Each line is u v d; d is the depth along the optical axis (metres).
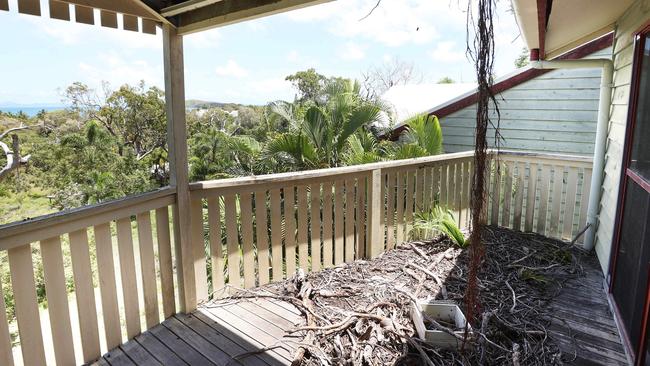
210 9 2.22
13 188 10.30
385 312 2.57
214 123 16.44
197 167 10.95
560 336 2.34
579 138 5.22
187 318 2.58
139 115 13.90
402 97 8.79
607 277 2.97
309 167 6.01
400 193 3.79
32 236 1.84
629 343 2.16
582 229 3.99
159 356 2.19
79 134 11.84
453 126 6.29
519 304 2.72
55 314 2.00
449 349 2.14
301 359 2.11
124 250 2.29
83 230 2.08
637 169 2.41
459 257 3.56
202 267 2.74
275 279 3.10
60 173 11.02
